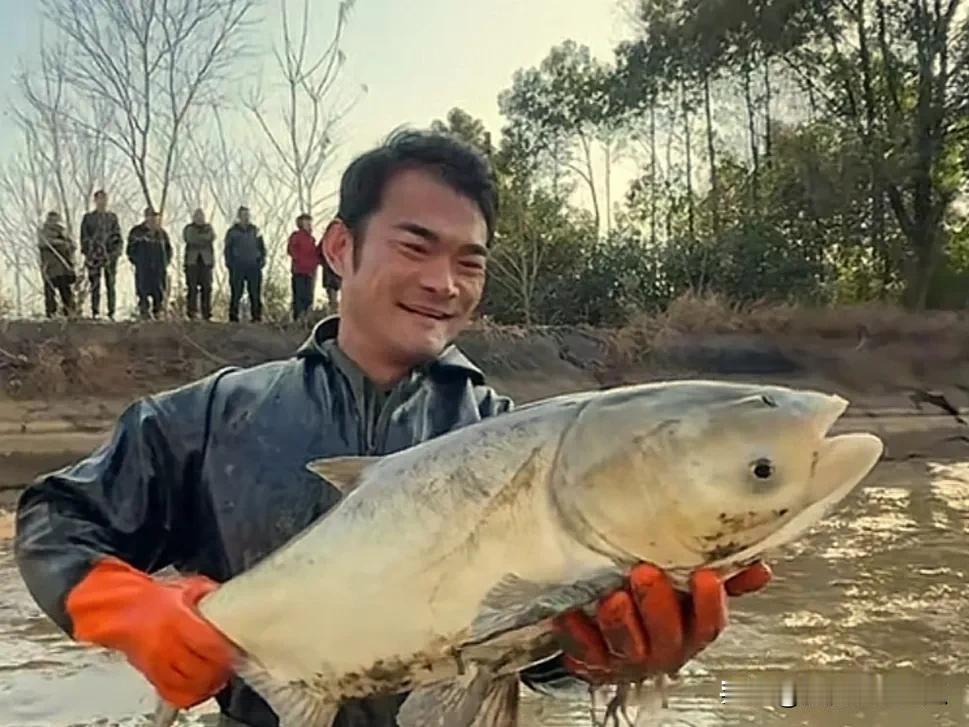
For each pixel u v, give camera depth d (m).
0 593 9.28
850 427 21.02
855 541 11.71
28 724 6.00
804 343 24.69
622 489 2.44
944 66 30.36
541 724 5.39
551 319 29.62
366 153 3.13
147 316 22.47
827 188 30.36
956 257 30.55
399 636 2.64
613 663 2.47
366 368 3.14
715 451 2.42
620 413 2.50
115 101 24.67
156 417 3.13
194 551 3.17
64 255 22.53
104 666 7.05
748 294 29.70
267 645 2.78
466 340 23.08
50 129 24.08
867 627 8.20
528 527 2.52
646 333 24.19
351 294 3.12
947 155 30.47
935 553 11.09
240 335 21.81
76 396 19.86
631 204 32.75
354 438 3.09
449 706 2.63
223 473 3.08
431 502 2.62
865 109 30.83
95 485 3.04
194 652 2.77
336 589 2.70
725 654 7.34
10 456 16.89
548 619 2.49
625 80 32.84
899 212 30.42
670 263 29.98
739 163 32.16
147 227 22.55
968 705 6.24
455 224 3.04
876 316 25.58
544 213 31.09
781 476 2.41
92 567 2.90
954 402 23.44
